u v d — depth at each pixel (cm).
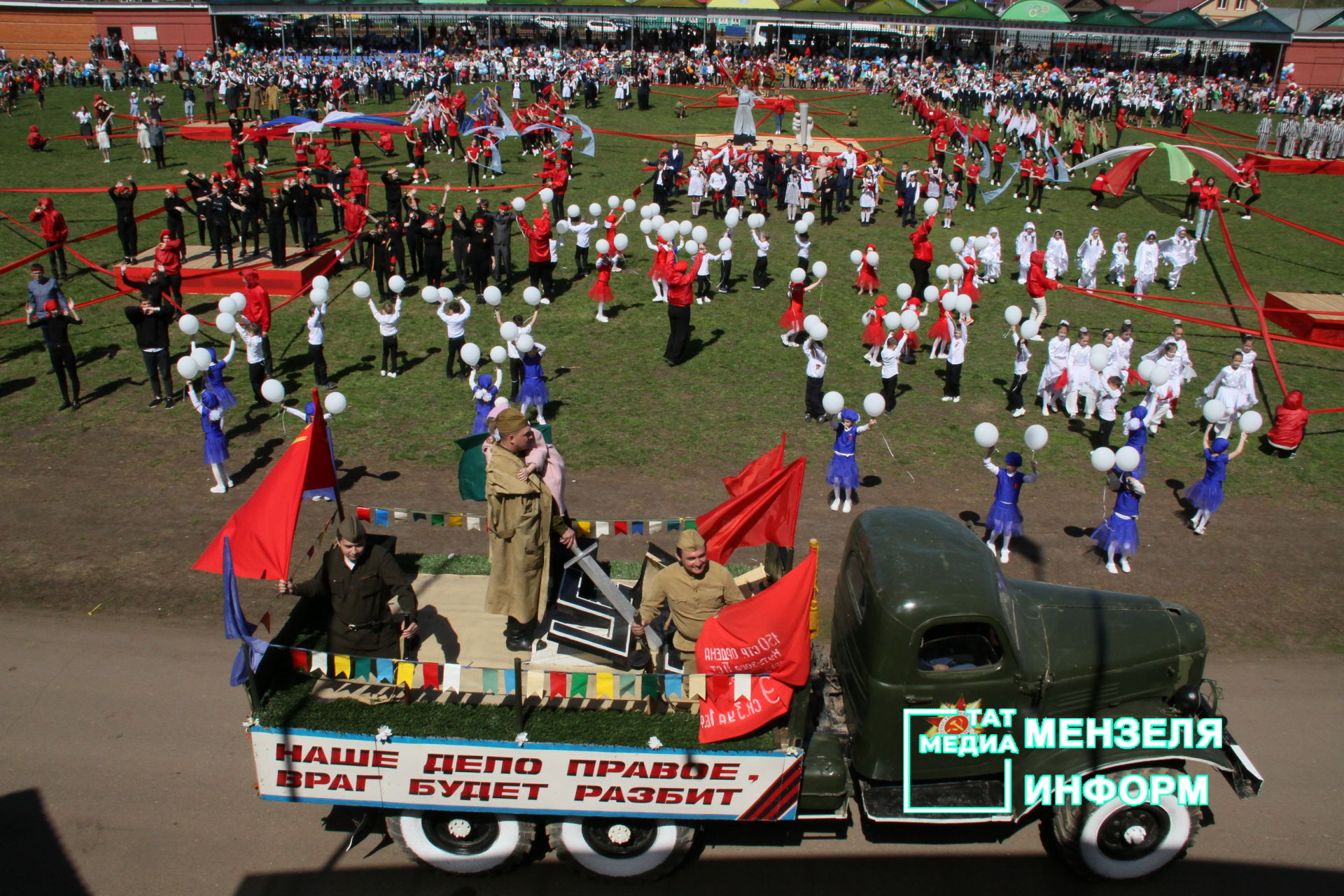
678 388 1820
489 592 770
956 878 763
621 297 2355
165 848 768
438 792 693
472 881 749
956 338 1773
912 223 3108
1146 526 1395
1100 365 1574
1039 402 1845
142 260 2395
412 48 6769
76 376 1683
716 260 2512
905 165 3148
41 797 814
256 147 3750
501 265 2312
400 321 2148
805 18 5681
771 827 819
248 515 734
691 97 5638
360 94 5059
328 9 5538
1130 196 3569
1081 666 727
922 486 1477
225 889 731
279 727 681
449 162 3731
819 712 781
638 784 690
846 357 2005
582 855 734
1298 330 2242
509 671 684
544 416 1677
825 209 3117
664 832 725
